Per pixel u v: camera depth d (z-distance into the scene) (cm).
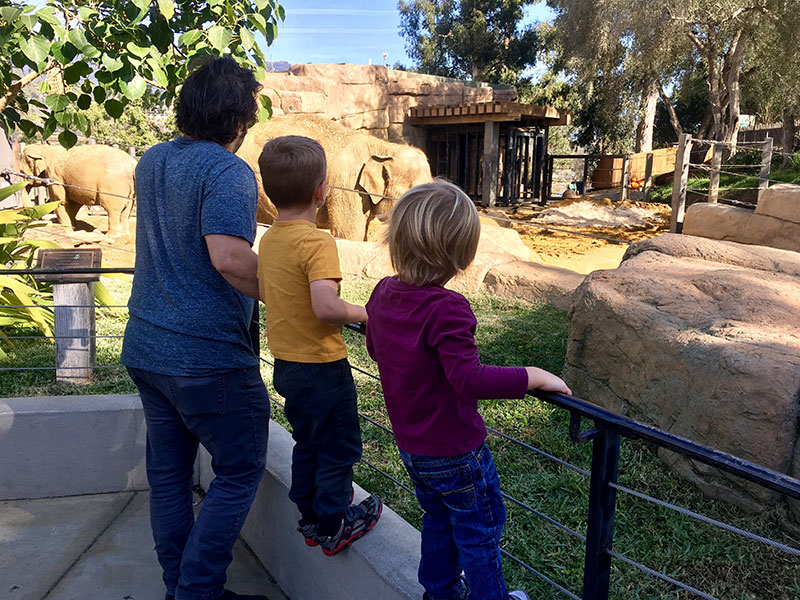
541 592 296
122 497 364
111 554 310
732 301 439
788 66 2195
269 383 539
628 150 4144
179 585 240
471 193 2453
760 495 346
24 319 613
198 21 473
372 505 253
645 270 512
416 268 176
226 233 215
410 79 2381
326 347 222
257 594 287
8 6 414
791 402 335
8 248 660
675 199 1406
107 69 418
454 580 199
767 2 2094
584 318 493
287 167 214
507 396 169
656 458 418
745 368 351
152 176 230
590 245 1504
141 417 362
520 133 2470
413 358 176
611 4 2505
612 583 304
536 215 2034
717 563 318
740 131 3047
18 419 351
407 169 1139
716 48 2439
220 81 226
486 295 888
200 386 225
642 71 2720
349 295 878
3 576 293
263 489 299
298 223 220
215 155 223
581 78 3075
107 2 452
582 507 363
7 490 357
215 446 234
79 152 1360
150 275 232
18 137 1400
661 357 415
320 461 232
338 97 2189
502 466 409
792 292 449
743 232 1106
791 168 2175
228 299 229
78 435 359
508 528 345
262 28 442
